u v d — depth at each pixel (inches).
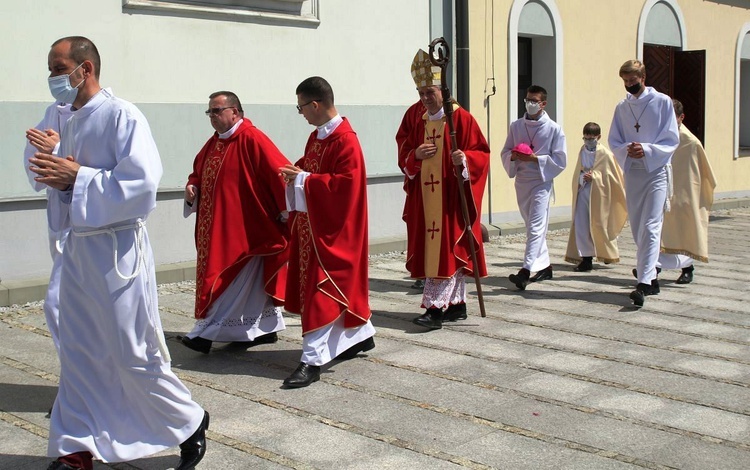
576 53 538.3
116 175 148.6
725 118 679.1
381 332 272.7
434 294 276.8
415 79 281.7
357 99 418.3
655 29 599.8
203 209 247.1
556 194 539.8
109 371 157.8
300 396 211.2
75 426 156.2
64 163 148.3
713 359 244.7
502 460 172.6
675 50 625.6
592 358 244.5
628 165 316.5
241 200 243.8
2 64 306.0
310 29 395.9
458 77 466.0
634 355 247.8
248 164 244.1
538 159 334.3
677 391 216.2
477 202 280.2
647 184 312.8
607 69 561.6
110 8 330.6
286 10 385.4
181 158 354.3
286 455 175.0
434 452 176.4
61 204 168.4
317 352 221.1
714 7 656.4
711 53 659.4
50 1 315.3
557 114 528.1
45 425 190.7
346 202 224.4
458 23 463.5
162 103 346.9
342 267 224.4
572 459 173.3
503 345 257.6
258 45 377.1
